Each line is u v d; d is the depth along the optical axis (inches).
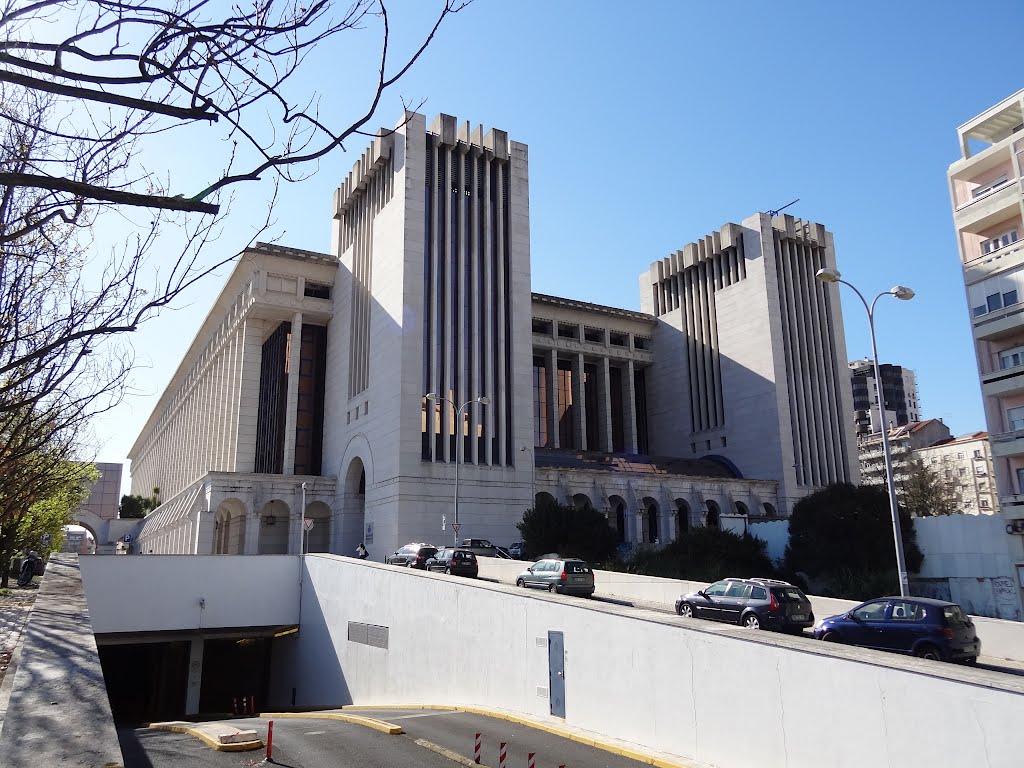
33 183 161.3
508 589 823.1
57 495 1608.0
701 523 2576.3
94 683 413.1
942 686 416.5
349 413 2449.6
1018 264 1557.6
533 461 2298.2
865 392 5959.6
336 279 2736.2
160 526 3289.9
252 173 181.8
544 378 3191.4
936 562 1644.9
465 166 2436.0
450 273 2297.0
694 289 3216.0
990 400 1614.2
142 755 592.7
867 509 1791.3
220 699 1856.5
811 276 3048.7
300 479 2369.6
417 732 679.1
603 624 661.9
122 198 169.8
